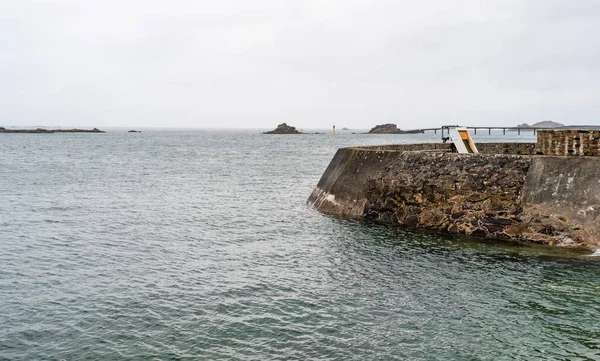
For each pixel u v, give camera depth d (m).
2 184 41.41
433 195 23.92
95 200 33.69
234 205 32.06
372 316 14.30
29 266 18.70
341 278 17.41
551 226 20.47
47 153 84.50
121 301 15.37
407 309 14.75
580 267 17.83
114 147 110.81
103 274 17.88
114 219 27.33
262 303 15.24
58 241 22.38
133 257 20.03
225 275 17.84
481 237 21.91
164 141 155.75
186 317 14.23
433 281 16.92
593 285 16.20
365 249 20.72
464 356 12.08
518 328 13.45
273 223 26.25
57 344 12.66
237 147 119.00
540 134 23.45
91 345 12.60
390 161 26.38
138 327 13.60
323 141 163.75
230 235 23.75
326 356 12.08
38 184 41.84
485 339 12.90
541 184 21.31
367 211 26.23
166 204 32.41
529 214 21.09
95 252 20.70
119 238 23.08
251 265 19.03
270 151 101.69
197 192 38.25
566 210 20.36
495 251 19.94
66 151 91.56
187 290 16.34
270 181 46.03
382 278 17.31
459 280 16.94
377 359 11.97
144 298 15.62
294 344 12.67
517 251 19.86
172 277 17.61
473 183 22.94
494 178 22.52
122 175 50.19
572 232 19.97
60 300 15.42
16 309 14.71
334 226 24.86
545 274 17.25
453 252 19.98
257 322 13.90
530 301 15.12
